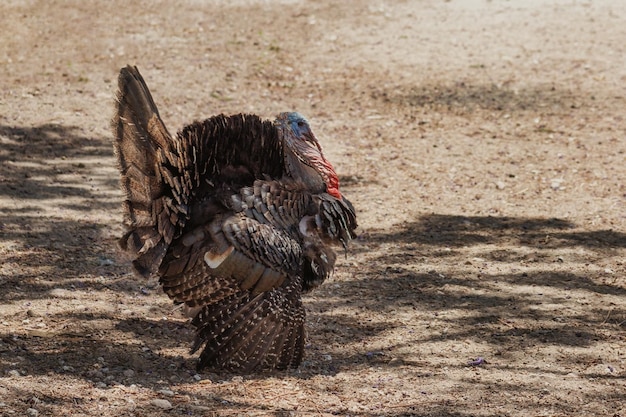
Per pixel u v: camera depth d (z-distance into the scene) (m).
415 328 15.36
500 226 20.17
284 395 12.94
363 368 13.94
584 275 17.69
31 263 17.16
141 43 32.88
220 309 13.15
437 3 38.12
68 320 14.90
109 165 23.11
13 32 33.31
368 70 31.08
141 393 12.65
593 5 37.66
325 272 14.23
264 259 13.09
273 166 14.05
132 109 13.05
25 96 27.28
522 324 15.58
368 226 20.03
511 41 33.78
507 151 24.89
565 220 20.56
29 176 21.91
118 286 16.48
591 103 28.41
